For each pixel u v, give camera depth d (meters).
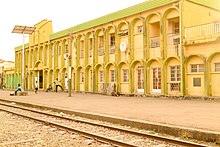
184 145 7.66
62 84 38.91
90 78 33.84
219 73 20.53
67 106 17.58
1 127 11.27
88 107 16.66
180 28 22.72
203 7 24.23
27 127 11.27
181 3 22.73
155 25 26.17
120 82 29.05
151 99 22.41
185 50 22.56
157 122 10.35
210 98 20.28
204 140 8.25
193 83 22.06
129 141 8.56
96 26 32.25
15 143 8.42
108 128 10.66
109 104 18.27
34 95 30.66
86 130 10.58
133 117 11.87
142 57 26.41
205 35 21.09
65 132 10.09
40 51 44.94
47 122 11.86
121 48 28.23
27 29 31.22
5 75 61.19
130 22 27.67
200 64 21.78
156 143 8.21
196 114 12.35
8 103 23.14
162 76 24.03
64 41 38.81
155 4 24.78
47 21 43.06
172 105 16.78
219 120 10.53
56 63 40.50
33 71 46.94
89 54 34.06
